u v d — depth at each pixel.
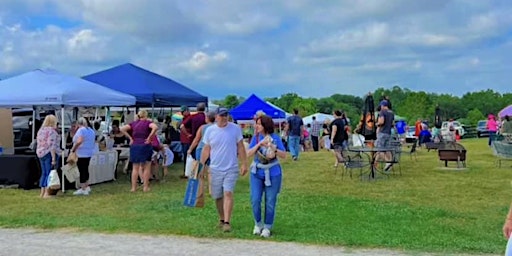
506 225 3.71
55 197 10.58
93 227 7.72
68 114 17.81
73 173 10.86
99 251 6.38
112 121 19.66
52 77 11.66
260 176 7.04
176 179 13.37
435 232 7.23
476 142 31.08
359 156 14.00
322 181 12.82
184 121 12.96
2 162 11.95
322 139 26.69
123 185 12.41
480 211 8.81
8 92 11.24
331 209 8.98
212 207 9.15
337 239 6.81
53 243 6.81
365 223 7.84
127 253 6.27
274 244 6.62
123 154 14.24
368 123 16.33
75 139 10.91
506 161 17.77
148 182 11.63
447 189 11.32
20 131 17.39
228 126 7.32
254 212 7.11
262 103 23.67
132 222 8.02
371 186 11.85
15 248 6.55
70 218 8.40
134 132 11.41
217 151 7.24
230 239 6.91
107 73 16.70
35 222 8.10
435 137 25.91
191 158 9.70
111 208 9.28
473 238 6.88
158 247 6.55
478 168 15.61
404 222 7.91
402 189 11.36
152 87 16.17
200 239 6.94
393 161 13.66
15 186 11.88
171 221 8.02
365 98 16.58
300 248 6.42
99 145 13.33
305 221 7.99
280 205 9.36
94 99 11.91
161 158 13.55
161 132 16.77
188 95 17.34
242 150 7.37
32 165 11.86
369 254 6.11
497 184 12.07
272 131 7.12
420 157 19.78
